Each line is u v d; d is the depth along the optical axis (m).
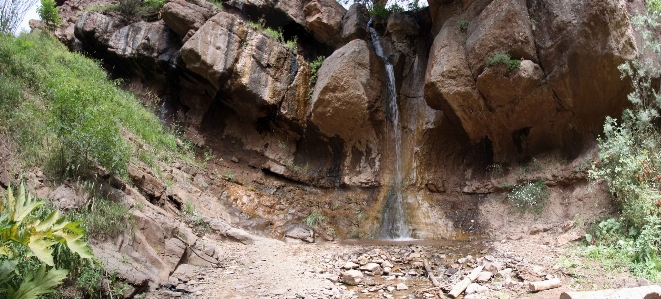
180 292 5.73
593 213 8.78
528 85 9.92
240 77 12.33
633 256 6.94
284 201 12.19
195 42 12.12
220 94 13.08
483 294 5.99
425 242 10.26
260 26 14.24
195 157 12.87
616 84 9.04
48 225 3.33
